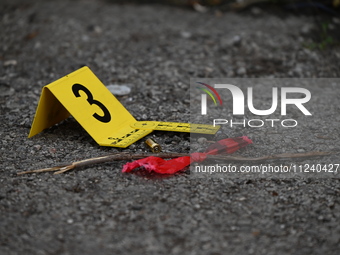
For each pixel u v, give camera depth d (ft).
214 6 33.78
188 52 26.23
